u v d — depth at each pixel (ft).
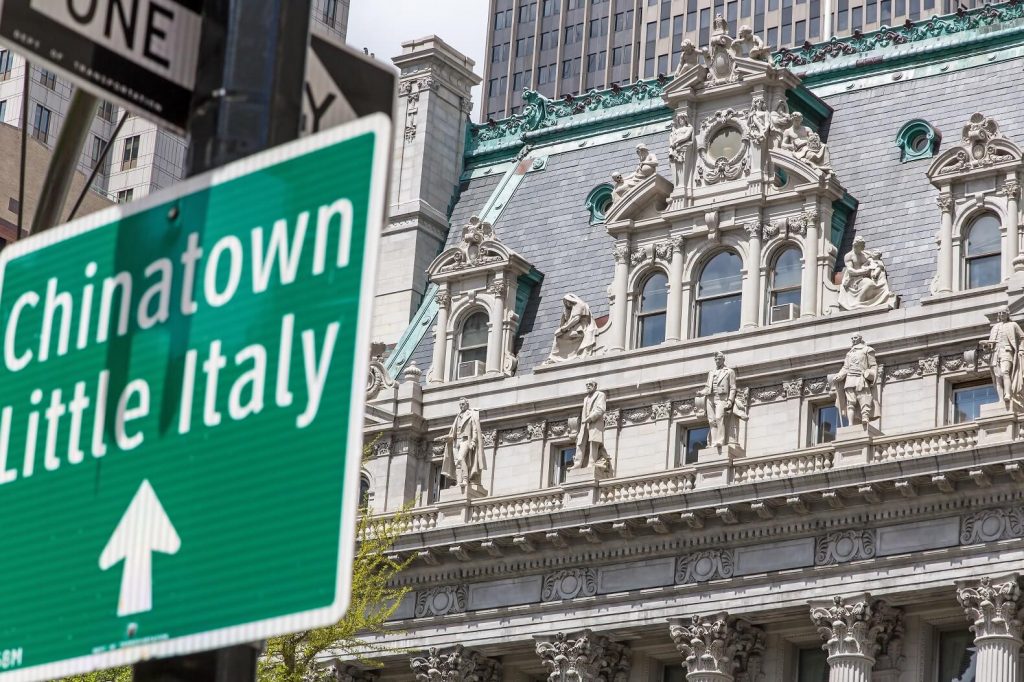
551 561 480.23
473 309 531.09
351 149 79.71
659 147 544.21
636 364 489.67
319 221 79.61
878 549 433.89
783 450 461.37
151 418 82.17
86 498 83.46
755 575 447.42
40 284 88.63
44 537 84.12
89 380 85.25
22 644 83.30
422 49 594.65
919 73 510.58
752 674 454.81
